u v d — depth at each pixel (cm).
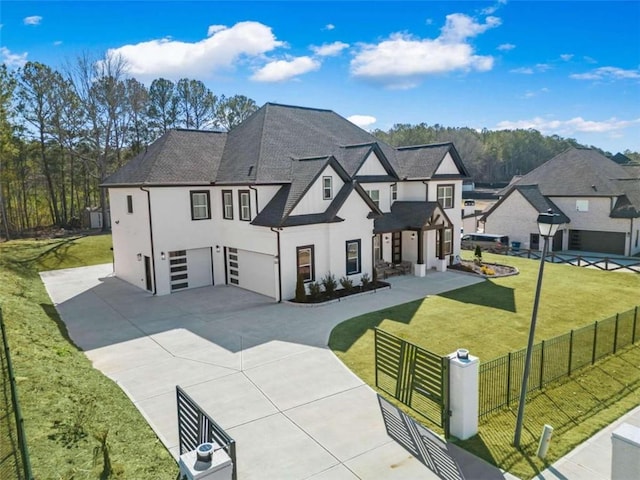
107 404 1067
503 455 918
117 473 761
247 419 1058
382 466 880
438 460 900
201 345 1539
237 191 2266
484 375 1223
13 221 5169
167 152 2402
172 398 1161
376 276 2330
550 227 883
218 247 2436
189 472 572
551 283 2450
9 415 868
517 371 1274
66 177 5300
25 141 4678
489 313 1888
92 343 1569
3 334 1091
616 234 3528
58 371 1155
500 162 11606
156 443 941
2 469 713
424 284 2398
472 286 2361
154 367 1360
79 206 5447
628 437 739
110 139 4662
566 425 1045
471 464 888
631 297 2169
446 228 2716
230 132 2834
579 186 3728
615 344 1470
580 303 2056
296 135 2619
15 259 3055
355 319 1803
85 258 3219
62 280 2622
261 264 2197
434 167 2673
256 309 1966
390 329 1688
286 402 1137
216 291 2306
